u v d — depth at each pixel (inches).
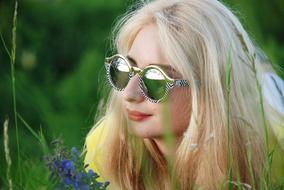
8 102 273.6
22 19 336.5
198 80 112.1
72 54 344.5
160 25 111.3
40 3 344.5
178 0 115.2
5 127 90.6
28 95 220.7
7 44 303.3
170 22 111.7
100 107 136.5
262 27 309.1
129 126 113.0
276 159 118.8
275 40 307.3
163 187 123.9
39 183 106.5
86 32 346.3
